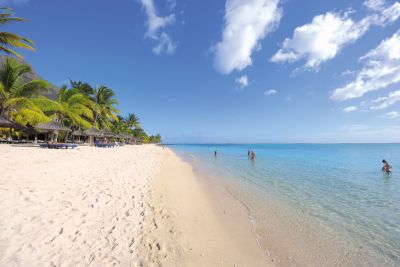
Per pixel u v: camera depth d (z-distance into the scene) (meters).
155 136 139.38
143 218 5.26
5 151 13.64
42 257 3.13
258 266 3.94
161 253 3.91
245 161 25.62
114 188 7.34
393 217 6.53
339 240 5.05
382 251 4.60
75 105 27.86
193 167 19.11
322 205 7.68
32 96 22.47
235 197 8.66
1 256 3.01
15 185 6.00
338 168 18.56
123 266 3.28
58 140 29.28
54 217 4.43
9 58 20.55
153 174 11.89
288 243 4.87
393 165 21.64
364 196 8.97
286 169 17.78
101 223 4.57
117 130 54.25
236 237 5.06
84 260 3.24
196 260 3.92
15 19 15.48
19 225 3.90
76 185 7.00
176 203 7.13
